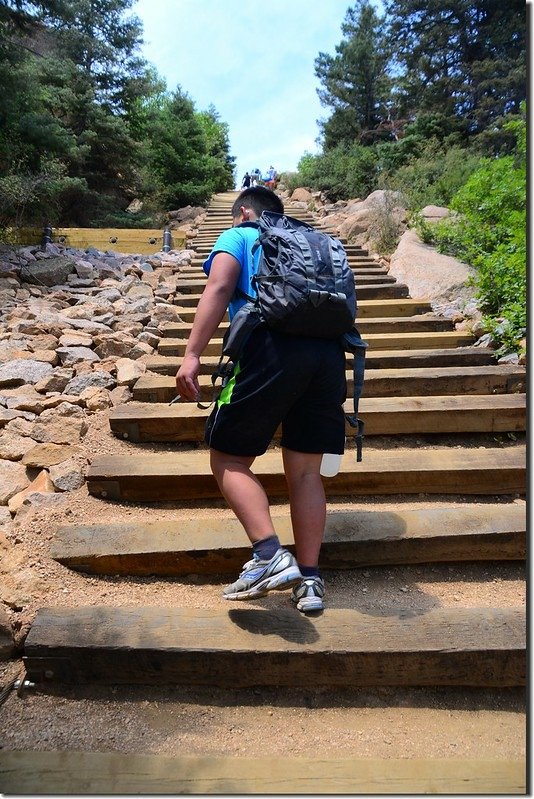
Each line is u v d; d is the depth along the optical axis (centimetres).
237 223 241
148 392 372
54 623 205
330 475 224
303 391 205
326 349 208
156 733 183
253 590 198
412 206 872
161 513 280
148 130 1666
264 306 200
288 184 1612
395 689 200
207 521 255
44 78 1369
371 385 384
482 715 193
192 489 286
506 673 197
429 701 197
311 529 214
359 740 182
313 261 202
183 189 1608
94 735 181
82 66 1525
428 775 166
